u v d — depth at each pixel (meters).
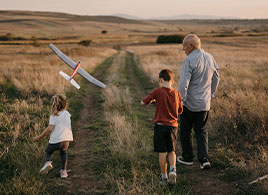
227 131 4.98
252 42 67.81
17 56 22.42
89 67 17.08
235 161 3.71
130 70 17.75
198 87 3.71
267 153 3.86
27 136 4.84
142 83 12.20
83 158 4.23
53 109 3.53
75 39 93.38
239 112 5.45
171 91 3.34
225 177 3.47
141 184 3.34
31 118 5.95
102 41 86.06
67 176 3.61
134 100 8.70
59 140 3.49
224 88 8.50
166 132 3.29
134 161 3.92
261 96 6.43
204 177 3.55
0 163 3.77
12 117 5.75
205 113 3.78
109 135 5.15
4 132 4.91
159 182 3.33
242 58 21.48
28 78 10.34
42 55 23.61
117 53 41.69
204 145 3.77
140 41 87.88
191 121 3.89
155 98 3.36
